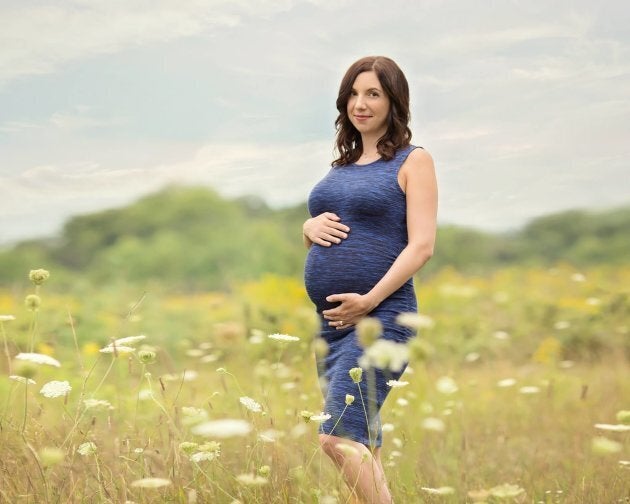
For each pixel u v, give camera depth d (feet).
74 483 9.63
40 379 15.78
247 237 76.38
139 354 10.44
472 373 26.78
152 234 87.56
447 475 12.79
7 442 10.69
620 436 16.02
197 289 60.03
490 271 58.13
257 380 15.58
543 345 28.73
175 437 10.09
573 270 47.91
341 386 10.03
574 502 11.56
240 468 11.20
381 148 10.90
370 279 10.44
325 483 10.86
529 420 18.60
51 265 85.20
